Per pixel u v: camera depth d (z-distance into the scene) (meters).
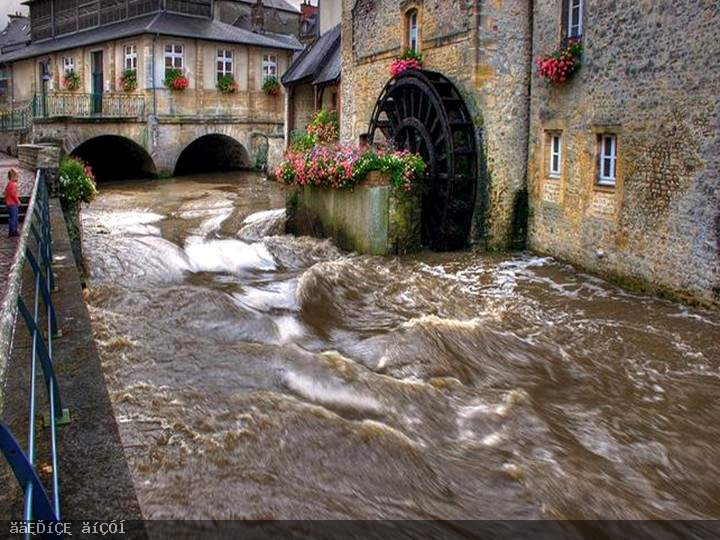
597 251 11.03
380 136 16.14
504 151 12.91
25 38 42.94
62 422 3.84
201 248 13.55
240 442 5.69
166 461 5.39
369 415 6.35
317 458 5.49
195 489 5.04
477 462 5.54
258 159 30.08
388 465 5.43
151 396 6.54
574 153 11.52
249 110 31.11
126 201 20.62
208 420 6.05
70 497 3.16
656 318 8.88
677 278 9.45
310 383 6.96
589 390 6.92
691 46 8.94
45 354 3.76
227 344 8.04
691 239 9.16
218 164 32.38
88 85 31.38
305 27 38.97
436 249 13.27
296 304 9.92
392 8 15.15
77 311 5.95
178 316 9.08
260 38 31.39
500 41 12.68
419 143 13.96
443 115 12.66
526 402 6.55
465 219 13.09
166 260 12.52
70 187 11.59
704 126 8.83
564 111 11.73
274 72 32.00
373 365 7.56
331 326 9.00
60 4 34.75
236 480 5.16
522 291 10.30
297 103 25.95
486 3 12.52
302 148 16.77
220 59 30.08
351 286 10.68
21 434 3.74
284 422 6.00
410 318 9.16
